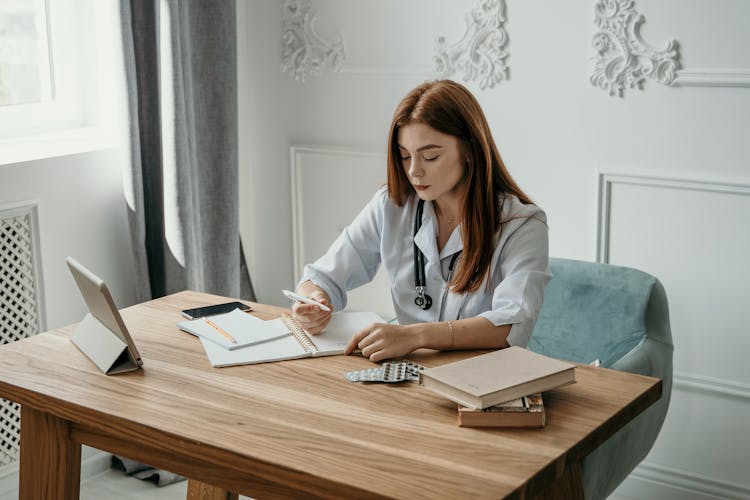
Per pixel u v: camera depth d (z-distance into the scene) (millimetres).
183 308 2170
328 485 1359
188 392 1692
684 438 2717
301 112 3258
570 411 1590
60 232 2775
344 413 1592
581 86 2709
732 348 2602
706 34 2490
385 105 3080
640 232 2693
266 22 3254
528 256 1976
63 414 1673
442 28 2918
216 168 3068
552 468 1407
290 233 3387
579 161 2754
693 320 2650
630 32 2588
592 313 2328
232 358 1839
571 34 2693
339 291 2219
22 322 2730
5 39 2877
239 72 3346
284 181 3355
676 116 2574
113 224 2934
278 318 2086
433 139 1922
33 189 2680
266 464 1419
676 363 2695
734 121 2494
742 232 2531
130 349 1799
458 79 2922
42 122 2980
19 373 1794
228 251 3121
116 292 2973
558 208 2820
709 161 2549
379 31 3039
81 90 3070
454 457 1422
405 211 2145
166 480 2881
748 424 2611
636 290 2289
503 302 1933
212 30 2984
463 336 1853
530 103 2807
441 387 1597
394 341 1832
